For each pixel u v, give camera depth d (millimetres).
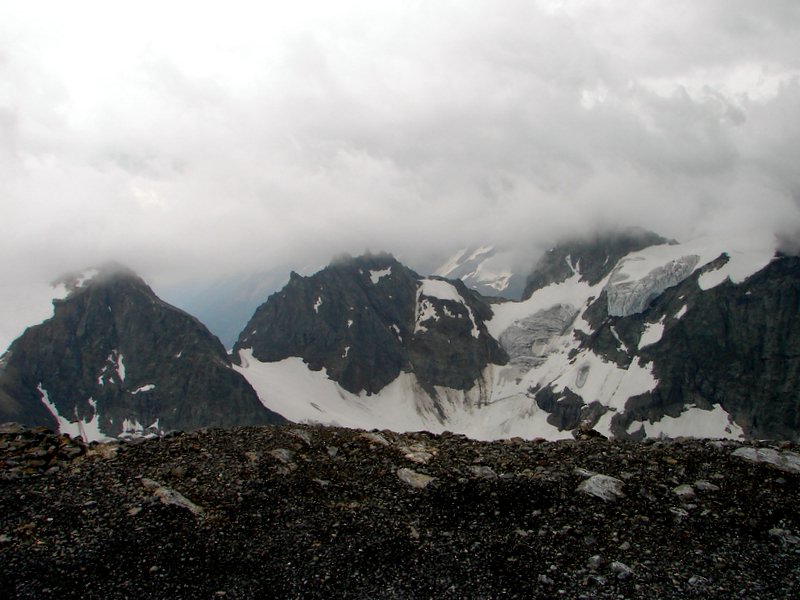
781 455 23469
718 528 19062
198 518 20016
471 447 27625
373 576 17250
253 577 17141
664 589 16188
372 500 21828
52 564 17234
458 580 17000
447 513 20859
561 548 18438
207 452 25609
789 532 18438
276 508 21047
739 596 15711
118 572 17125
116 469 23672
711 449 25156
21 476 23094
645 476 22656
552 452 26031
